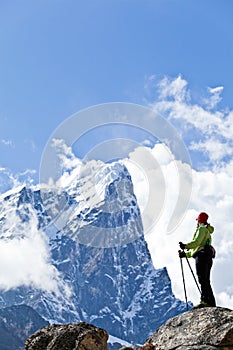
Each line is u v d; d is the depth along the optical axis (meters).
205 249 21.02
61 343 16.73
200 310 18.86
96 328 17.17
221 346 17.56
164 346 18.22
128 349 17.84
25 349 17.17
